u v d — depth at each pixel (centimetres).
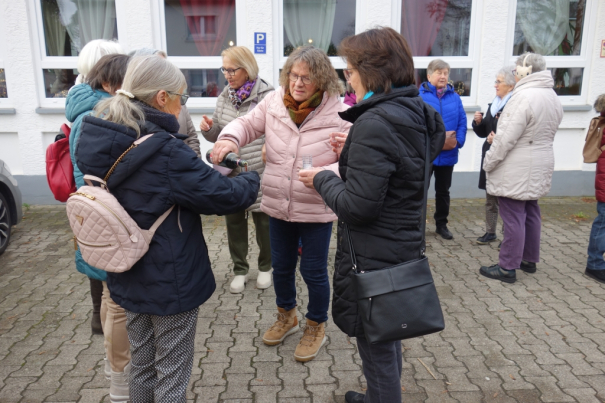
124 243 170
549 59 678
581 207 637
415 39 663
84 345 301
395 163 175
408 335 179
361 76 181
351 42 185
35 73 624
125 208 175
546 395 251
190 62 640
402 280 179
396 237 183
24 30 609
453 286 394
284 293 295
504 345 302
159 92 176
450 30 661
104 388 257
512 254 396
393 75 179
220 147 230
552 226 559
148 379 198
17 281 401
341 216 182
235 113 348
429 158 186
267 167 275
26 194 638
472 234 532
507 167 381
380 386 196
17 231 534
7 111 619
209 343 304
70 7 629
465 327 326
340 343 305
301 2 644
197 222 189
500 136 375
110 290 193
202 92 651
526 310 351
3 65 617
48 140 638
